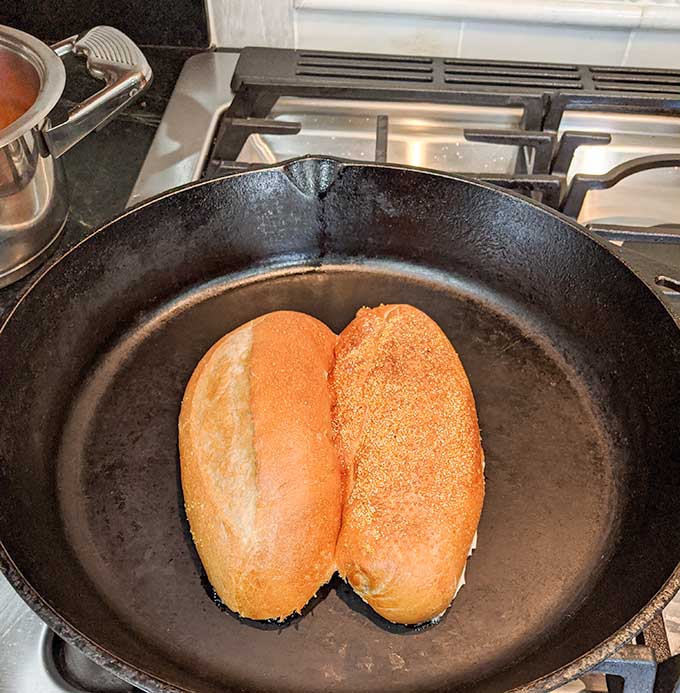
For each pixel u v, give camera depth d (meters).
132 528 0.38
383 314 0.42
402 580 0.34
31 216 0.45
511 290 0.48
